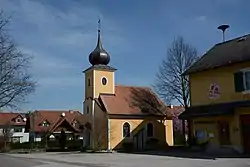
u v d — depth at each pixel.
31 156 37.81
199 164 20.98
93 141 48.62
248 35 34.53
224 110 29.28
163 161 24.41
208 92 32.91
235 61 29.67
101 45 53.97
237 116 29.47
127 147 46.22
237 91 29.92
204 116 31.33
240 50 31.72
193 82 34.88
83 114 53.41
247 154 27.66
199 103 33.88
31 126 80.12
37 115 82.62
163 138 49.25
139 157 29.97
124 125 47.28
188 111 34.12
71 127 61.84
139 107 49.44
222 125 30.92
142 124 48.31
